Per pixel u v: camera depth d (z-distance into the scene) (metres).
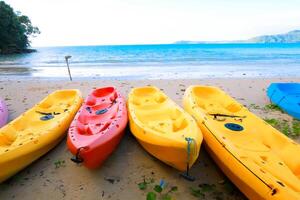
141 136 3.50
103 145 3.18
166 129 3.77
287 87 6.59
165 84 9.09
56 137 3.94
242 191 2.78
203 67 15.64
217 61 19.89
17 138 3.87
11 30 40.91
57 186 3.15
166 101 5.10
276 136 3.42
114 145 3.61
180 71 13.77
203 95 5.68
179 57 25.12
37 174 3.42
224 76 11.65
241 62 18.88
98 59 24.28
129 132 4.71
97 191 3.04
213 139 3.38
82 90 8.45
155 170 3.46
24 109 6.27
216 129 3.51
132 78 11.25
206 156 3.84
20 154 3.14
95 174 3.39
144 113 4.51
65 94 6.09
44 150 3.69
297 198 2.12
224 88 8.20
